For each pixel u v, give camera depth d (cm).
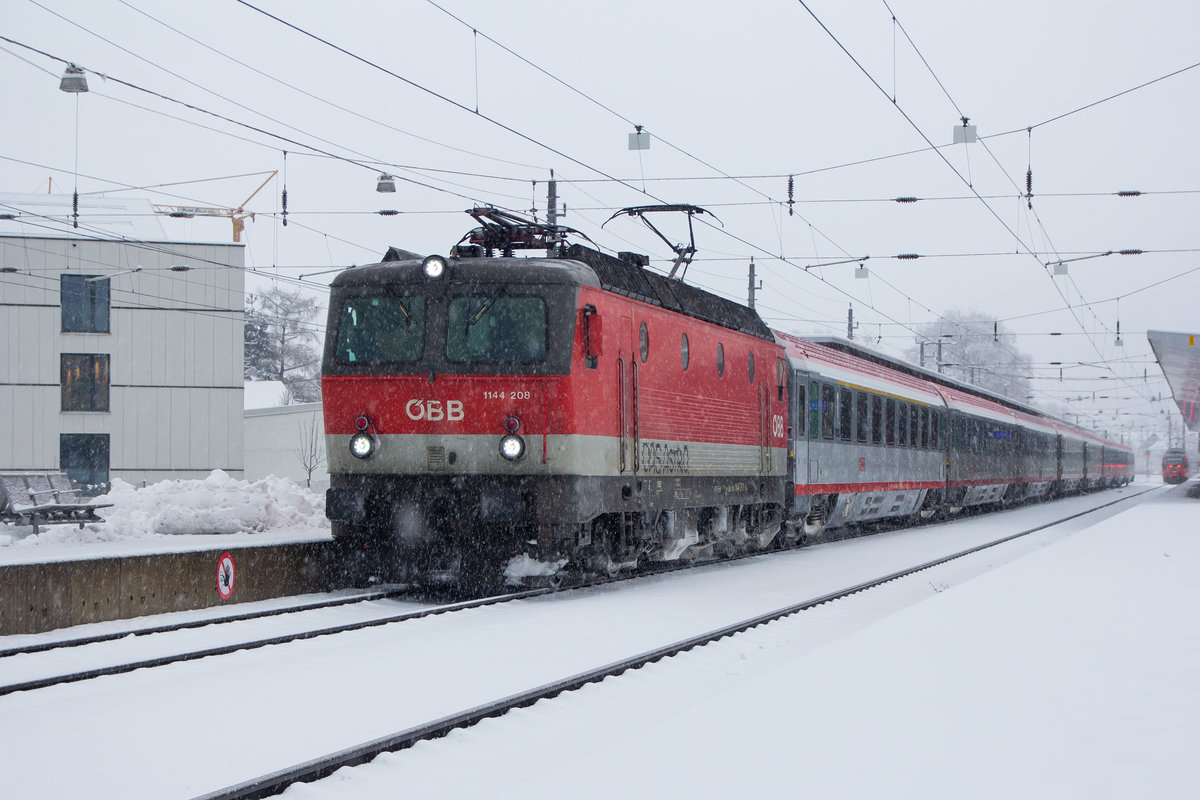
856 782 480
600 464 1283
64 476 1634
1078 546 1808
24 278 3728
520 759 629
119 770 579
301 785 559
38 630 1042
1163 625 938
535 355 1234
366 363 1284
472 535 1295
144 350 3831
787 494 1945
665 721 602
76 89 1550
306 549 1347
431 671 842
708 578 1572
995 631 909
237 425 3903
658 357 1441
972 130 1931
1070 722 591
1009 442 3872
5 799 532
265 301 8425
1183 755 521
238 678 807
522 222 1377
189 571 1192
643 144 1920
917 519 2970
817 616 1218
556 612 1171
